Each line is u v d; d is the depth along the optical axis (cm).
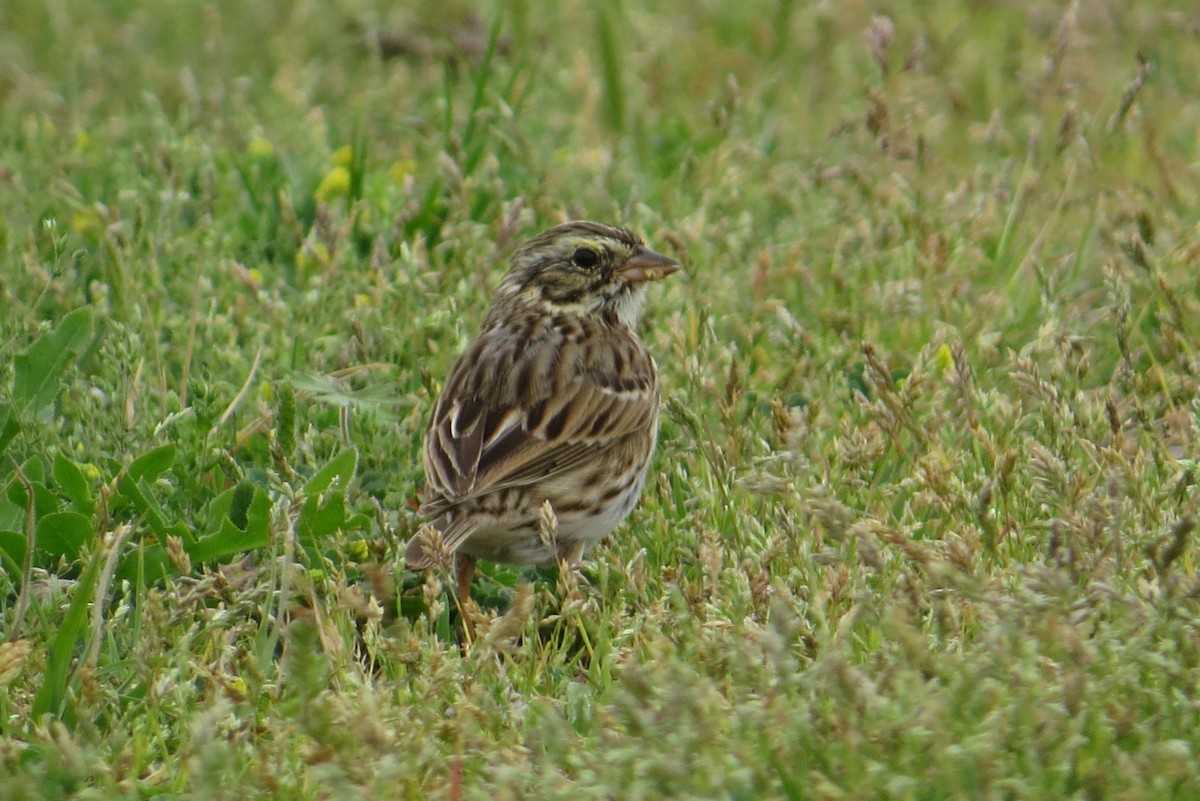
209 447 1099
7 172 1538
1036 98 1625
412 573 1069
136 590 981
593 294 1184
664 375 1288
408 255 1339
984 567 935
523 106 1812
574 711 875
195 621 923
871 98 1532
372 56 2000
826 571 943
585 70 1816
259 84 1909
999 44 1908
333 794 745
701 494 1088
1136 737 766
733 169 1548
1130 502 973
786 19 1981
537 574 1130
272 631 895
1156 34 1855
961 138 1714
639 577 968
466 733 786
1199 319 1318
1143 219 1308
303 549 1044
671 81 1922
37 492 1027
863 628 900
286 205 1445
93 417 1099
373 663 923
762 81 1895
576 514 1086
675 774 714
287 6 2198
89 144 1691
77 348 1129
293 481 1035
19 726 855
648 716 738
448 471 1069
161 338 1310
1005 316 1369
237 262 1445
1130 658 773
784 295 1402
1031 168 1527
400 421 1186
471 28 2023
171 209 1449
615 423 1106
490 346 1143
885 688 766
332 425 1198
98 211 1411
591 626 972
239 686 888
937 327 1316
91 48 2038
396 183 1628
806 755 742
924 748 728
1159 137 1689
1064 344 1152
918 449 1152
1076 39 1758
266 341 1289
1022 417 1143
